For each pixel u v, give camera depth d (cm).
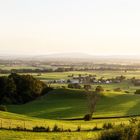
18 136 4803
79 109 11306
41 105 12138
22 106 12081
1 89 12725
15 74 13538
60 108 11550
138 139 3516
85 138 4834
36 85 13700
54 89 14075
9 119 6538
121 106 11575
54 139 4791
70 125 6825
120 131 3531
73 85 16600
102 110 10850
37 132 5275
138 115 9825
